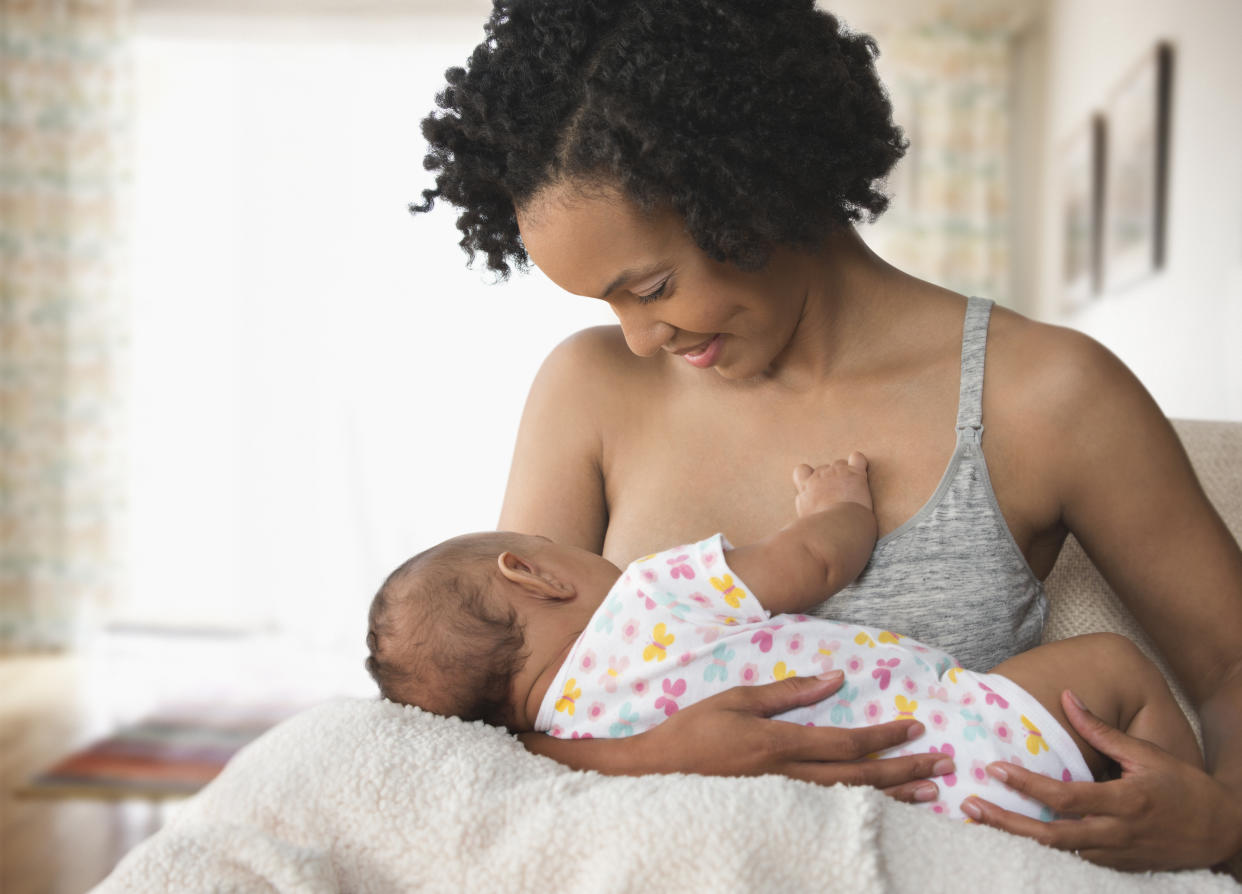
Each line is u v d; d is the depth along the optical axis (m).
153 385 6.05
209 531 6.05
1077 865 0.87
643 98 0.93
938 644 1.10
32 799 3.28
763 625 1.03
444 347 6.08
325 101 6.08
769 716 0.97
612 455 1.29
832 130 1.02
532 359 6.08
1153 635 1.17
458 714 1.09
